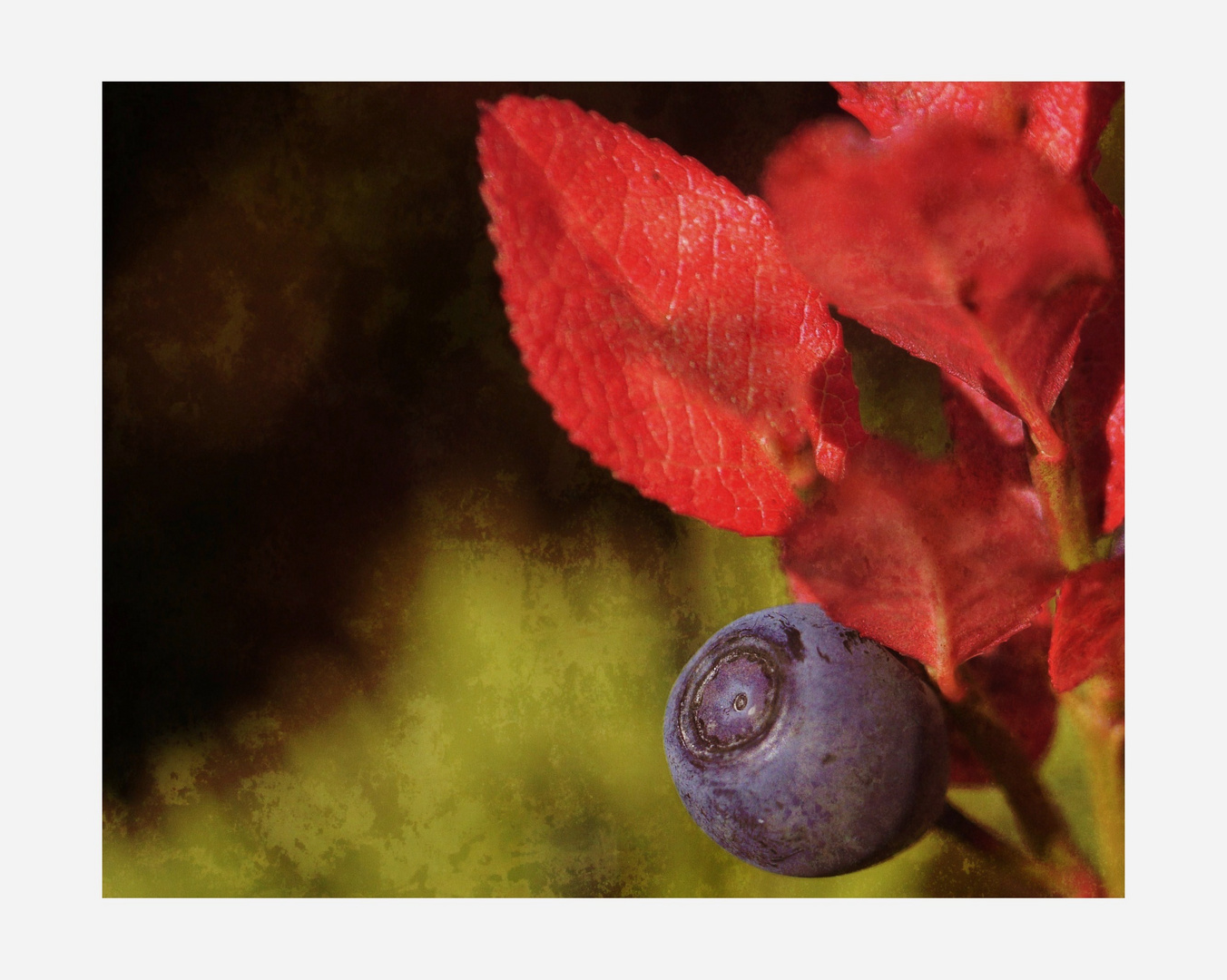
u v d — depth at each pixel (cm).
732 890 12
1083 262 10
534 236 10
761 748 10
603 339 10
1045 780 10
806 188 10
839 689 10
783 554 10
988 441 10
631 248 10
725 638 10
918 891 12
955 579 10
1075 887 10
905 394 12
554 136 10
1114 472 10
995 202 10
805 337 10
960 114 10
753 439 10
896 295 10
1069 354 10
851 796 10
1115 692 10
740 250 10
